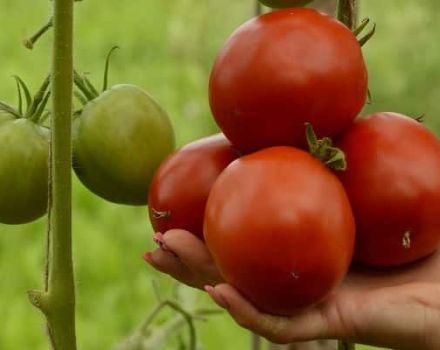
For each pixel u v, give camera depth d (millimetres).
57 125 739
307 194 670
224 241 675
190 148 764
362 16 2537
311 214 667
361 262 756
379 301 713
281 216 664
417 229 729
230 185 680
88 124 796
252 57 719
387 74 2396
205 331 1602
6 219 810
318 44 718
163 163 768
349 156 730
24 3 2443
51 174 750
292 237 664
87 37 2350
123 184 806
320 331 702
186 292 1023
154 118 806
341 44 723
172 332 990
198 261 724
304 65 713
